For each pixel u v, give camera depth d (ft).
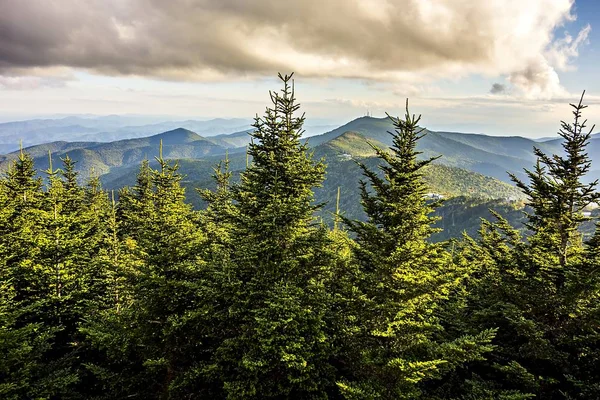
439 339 47.85
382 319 38.29
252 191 48.16
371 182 43.34
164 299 43.65
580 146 48.42
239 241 46.93
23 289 66.49
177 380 41.32
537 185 50.67
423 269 39.75
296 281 44.04
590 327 40.22
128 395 45.24
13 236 76.48
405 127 41.57
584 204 48.39
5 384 38.93
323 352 39.09
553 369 42.65
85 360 59.77
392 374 36.22
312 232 49.24
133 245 84.69
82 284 72.90
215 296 42.63
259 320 36.60
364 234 42.19
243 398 36.32
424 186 41.27
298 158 50.39
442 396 44.09
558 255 51.67
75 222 86.12
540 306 44.98
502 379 45.34
